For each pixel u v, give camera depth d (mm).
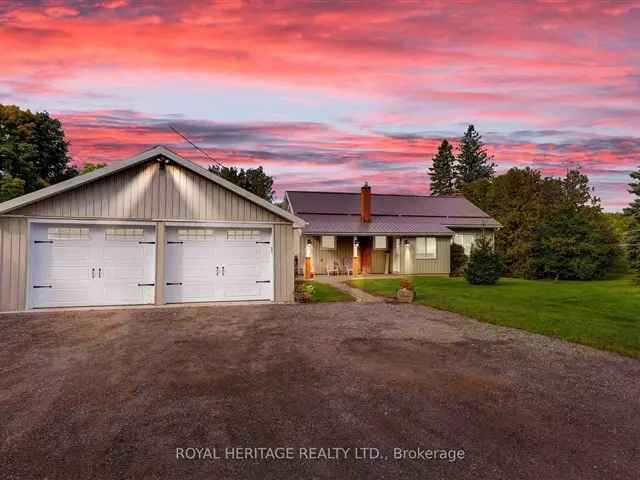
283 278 13977
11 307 11531
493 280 19625
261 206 13727
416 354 7586
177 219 12930
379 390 5703
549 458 3891
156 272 12812
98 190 12281
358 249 24719
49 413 4863
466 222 26672
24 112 31969
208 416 4805
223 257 13641
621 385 5984
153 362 6980
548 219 25234
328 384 5941
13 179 27328
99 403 5184
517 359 7285
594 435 4387
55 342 8312
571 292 16672
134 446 4074
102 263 12492
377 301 14141
